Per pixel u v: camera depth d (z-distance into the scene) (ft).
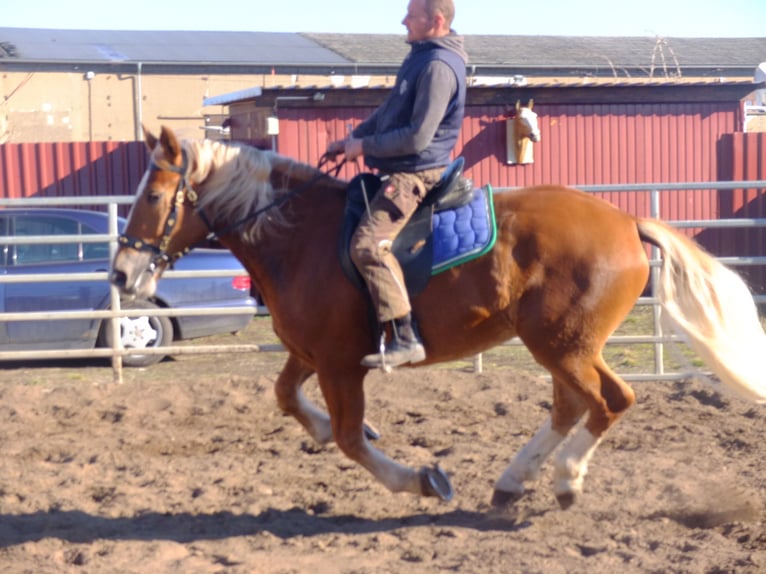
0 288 34.09
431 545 17.43
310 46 110.32
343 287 17.48
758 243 51.03
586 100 50.83
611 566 16.15
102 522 19.03
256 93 47.39
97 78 97.09
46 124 95.76
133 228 17.89
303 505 20.07
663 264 18.28
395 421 26.81
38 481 21.54
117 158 51.96
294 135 47.32
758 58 111.86
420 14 17.28
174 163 17.75
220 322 37.35
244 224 18.12
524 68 101.04
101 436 25.55
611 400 17.81
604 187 30.07
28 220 35.37
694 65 106.93
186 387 29.84
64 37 107.45
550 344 17.61
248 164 18.06
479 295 17.52
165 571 16.42
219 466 22.71
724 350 18.03
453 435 25.09
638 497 19.84
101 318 31.45
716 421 25.90
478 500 19.99
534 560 16.47
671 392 29.07
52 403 28.43
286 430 25.88
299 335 18.01
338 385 17.94
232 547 17.52
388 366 17.15
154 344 35.88
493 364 34.58
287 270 18.06
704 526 18.37
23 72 94.94
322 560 16.83
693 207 52.13
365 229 17.12
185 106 99.60
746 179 52.01
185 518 19.29
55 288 34.60
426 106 16.92
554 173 50.93
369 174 17.93
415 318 17.74
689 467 21.79
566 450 18.29
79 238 30.60
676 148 51.96
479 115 49.60
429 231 17.57
